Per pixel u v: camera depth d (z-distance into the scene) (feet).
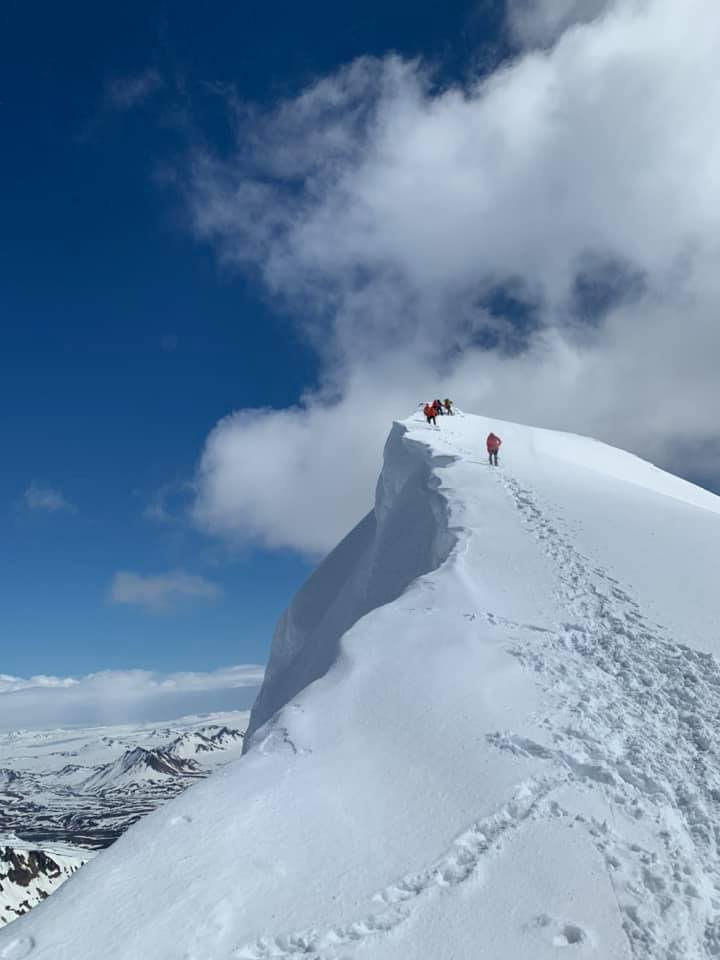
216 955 28.27
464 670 50.90
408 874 32.17
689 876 31.60
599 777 39.14
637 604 65.31
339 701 47.47
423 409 192.44
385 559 111.86
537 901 30.14
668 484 175.01
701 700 47.80
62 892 32.40
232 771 40.86
